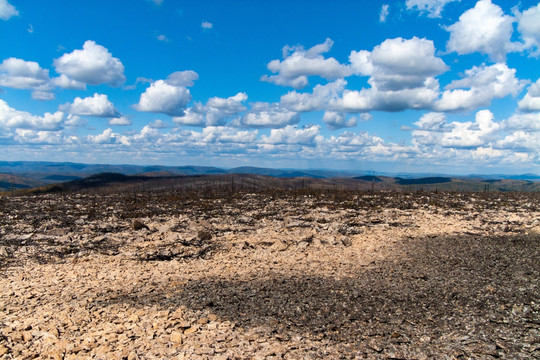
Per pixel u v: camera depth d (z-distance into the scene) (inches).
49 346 459.2
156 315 557.9
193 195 2444.6
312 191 2704.2
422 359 441.1
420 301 628.7
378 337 497.4
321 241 1059.9
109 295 652.1
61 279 740.7
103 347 455.2
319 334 503.2
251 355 444.5
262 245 1024.2
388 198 2171.5
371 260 898.1
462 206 1803.6
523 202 1973.4
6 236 1096.2
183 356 436.8
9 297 636.7
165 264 852.0
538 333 499.5
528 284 706.8
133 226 1209.4
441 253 960.3
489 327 523.5
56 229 1171.9
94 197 2337.6
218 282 731.4
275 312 580.4
